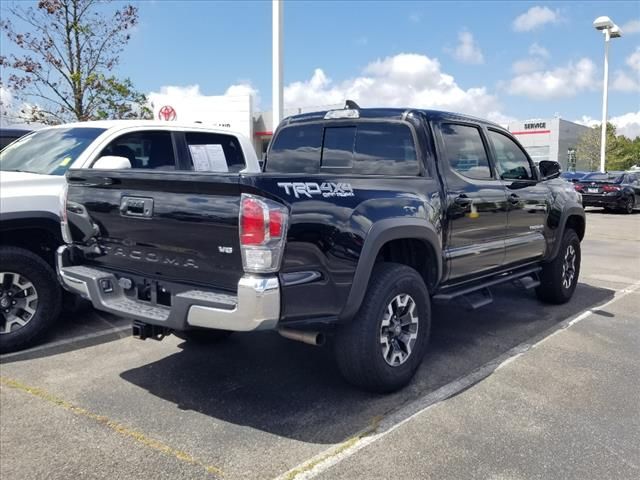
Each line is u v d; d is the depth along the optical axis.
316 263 3.35
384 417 3.62
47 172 5.47
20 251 4.88
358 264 3.55
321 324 3.44
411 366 4.04
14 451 3.20
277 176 3.22
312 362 4.63
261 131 34.47
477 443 3.27
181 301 3.30
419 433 3.39
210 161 6.55
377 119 4.76
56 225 5.12
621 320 5.91
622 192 19.91
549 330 5.54
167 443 3.30
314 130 5.25
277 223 3.12
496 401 3.85
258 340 5.20
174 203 3.41
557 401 3.85
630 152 59.31
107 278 3.83
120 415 3.66
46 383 4.19
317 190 3.41
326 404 3.82
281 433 3.41
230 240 3.19
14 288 4.91
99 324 5.69
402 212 3.91
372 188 3.82
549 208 5.98
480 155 5.07
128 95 13.08
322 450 3.21
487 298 5.02
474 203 4.72
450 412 3.68
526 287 5.97
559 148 45.28
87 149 5.55
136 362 4.64
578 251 6.77
